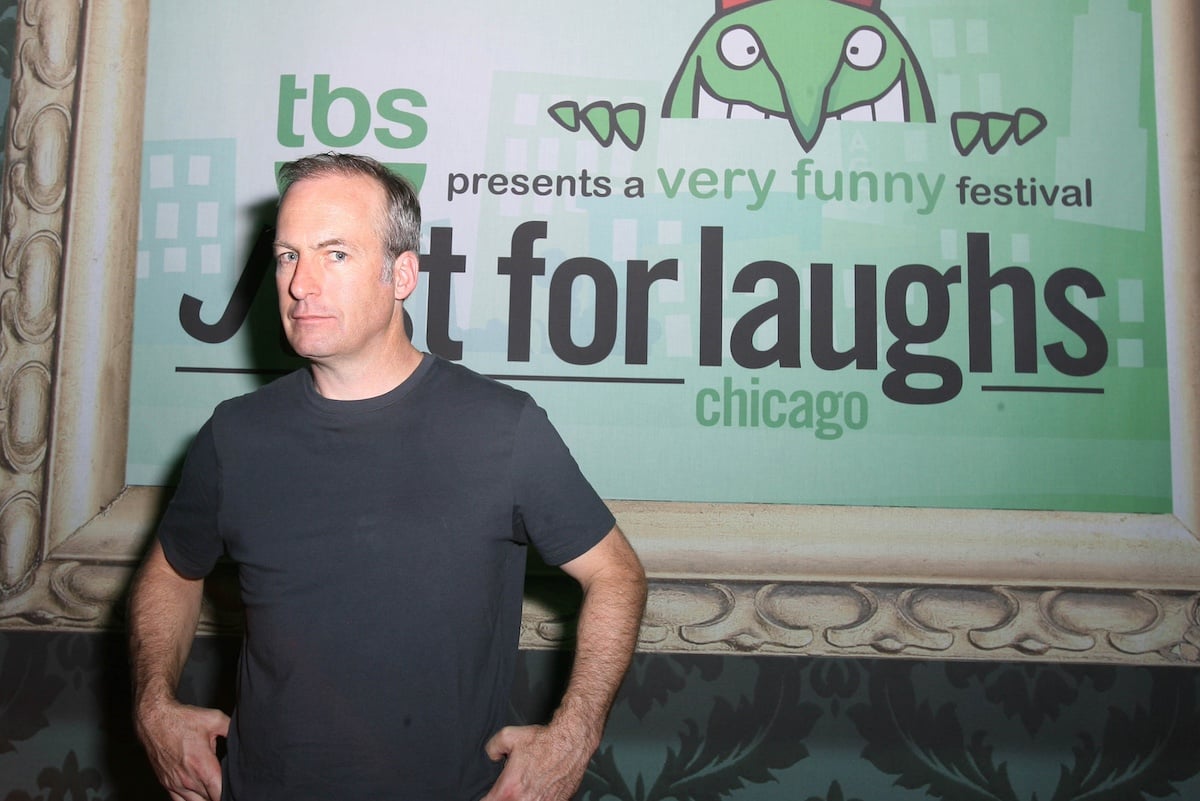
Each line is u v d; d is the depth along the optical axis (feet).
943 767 5.79
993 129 6.37
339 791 3.25
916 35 6.43
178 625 3.84
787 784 5.79
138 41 6.41
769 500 6.07
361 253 3.54
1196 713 5.80
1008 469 6.07
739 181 6.37
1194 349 6.11
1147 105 6.33
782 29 6.47
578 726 3.34
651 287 6.28
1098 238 6.25
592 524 3.68
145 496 6.07
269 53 6.44
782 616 5.94
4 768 5.83
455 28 6.48
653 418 6.16
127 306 6.22
